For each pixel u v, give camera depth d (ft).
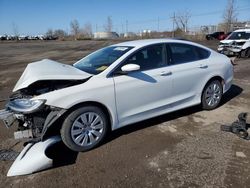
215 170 11.97
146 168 12.32
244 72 35.04
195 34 165.58
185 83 17.30
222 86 19.80
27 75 13.65
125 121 15.15
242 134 14.97
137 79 15.05
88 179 11.66
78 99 13.19
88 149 14.01
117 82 14.38
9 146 14.73
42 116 13.08
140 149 14.06
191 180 11.34
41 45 137.69
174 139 15.07
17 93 13.84
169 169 12.17
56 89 13.17
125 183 11.30
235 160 12.75
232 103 21.17
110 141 14.99
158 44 16.53
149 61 15.90
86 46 120.78
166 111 16.80
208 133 15.74
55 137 13.62
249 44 50.60
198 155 13.28
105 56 16.05
